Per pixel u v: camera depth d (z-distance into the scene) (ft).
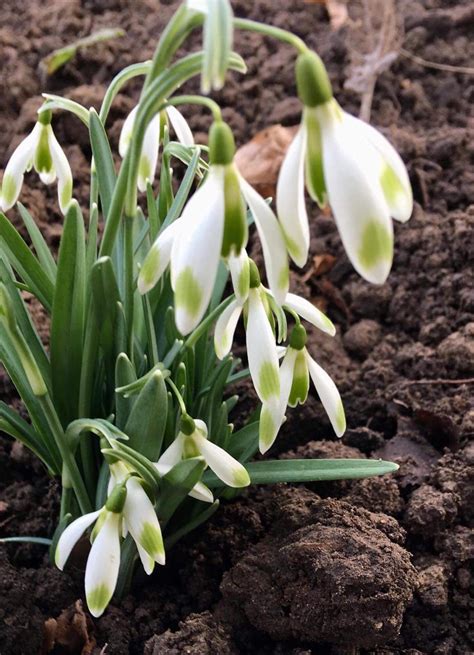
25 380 1.21
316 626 1.20
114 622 1.25
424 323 1.56
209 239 0.98
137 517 1.08
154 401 1.14
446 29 2.15
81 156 1.82
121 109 1.91
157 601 1.28
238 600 1.23
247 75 2.03
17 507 1.36
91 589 1.07
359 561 1.20
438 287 1.58
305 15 2.16
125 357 1.16
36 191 1.72
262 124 1.94
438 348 1.49
